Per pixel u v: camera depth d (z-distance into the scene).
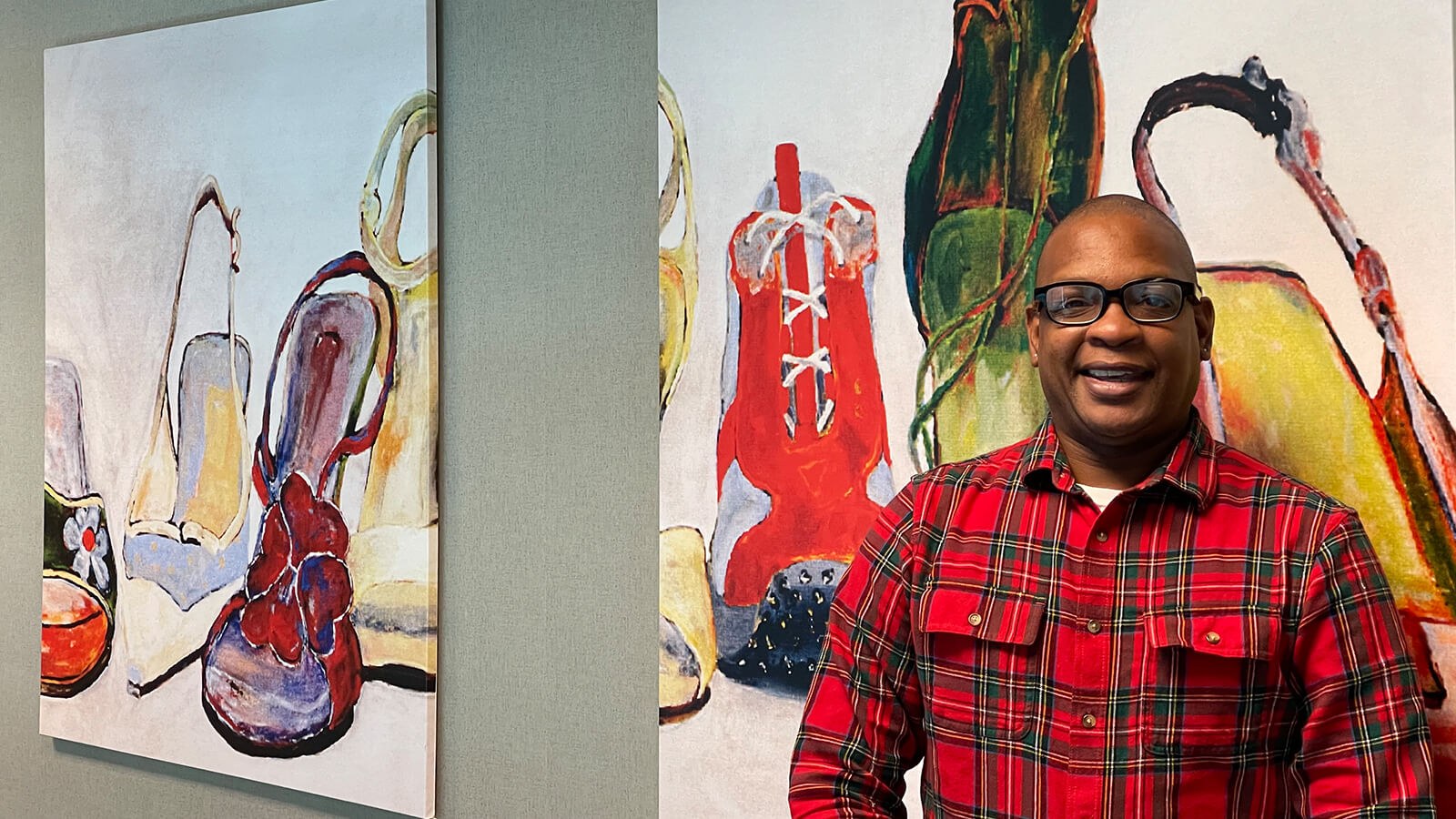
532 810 1.77
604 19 1.71
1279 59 1.30
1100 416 1.12
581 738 1.73
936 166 1.47
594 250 1.72
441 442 1.85
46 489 2.23
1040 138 1.42
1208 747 1.06
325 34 1.92
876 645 1.22
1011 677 1.12
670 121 1.65
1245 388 1.33
